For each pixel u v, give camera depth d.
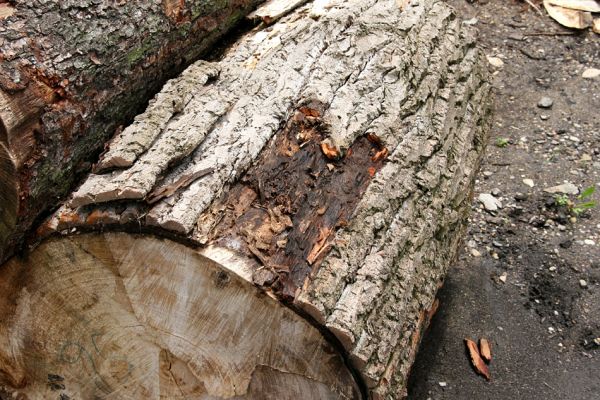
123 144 1.01
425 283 1.11
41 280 1.05
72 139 1.08
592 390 1.26
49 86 1.03
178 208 0.96
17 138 1.00
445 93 1.24
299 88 1.12
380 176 1.06
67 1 1.06
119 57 1.13
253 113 1.08
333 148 1.05
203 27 1.29
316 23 1.22
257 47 1.21
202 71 1.13
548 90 1.79
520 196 1.55
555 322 1.35
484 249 1.46
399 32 1.21
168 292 0.99
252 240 0.96
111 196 0.97
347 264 0.98
